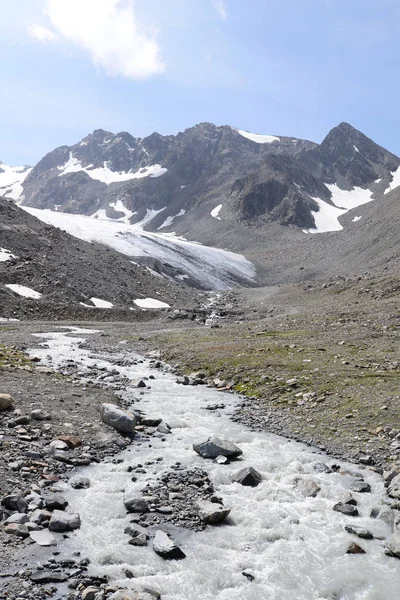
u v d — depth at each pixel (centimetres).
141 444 1736
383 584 963
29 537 1060
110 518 1174
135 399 2391
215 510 1205
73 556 1002
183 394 2559
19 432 1648
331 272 17562
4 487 1251
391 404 2091
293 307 9325
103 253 12488
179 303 10994
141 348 4353
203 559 1030
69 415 1917
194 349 3856
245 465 1549
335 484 1409
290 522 1199
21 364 2855
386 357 3072
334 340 3978
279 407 2292
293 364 2983
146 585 924
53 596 864
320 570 1008
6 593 861
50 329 6153
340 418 2027
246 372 2906
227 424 2023
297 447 1742
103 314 8544
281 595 926
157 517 1190
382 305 6494
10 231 10594
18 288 8512
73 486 1336
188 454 1641
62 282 9288
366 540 1124
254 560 1037
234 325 6544
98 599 852
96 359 3597
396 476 1400
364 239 19325
